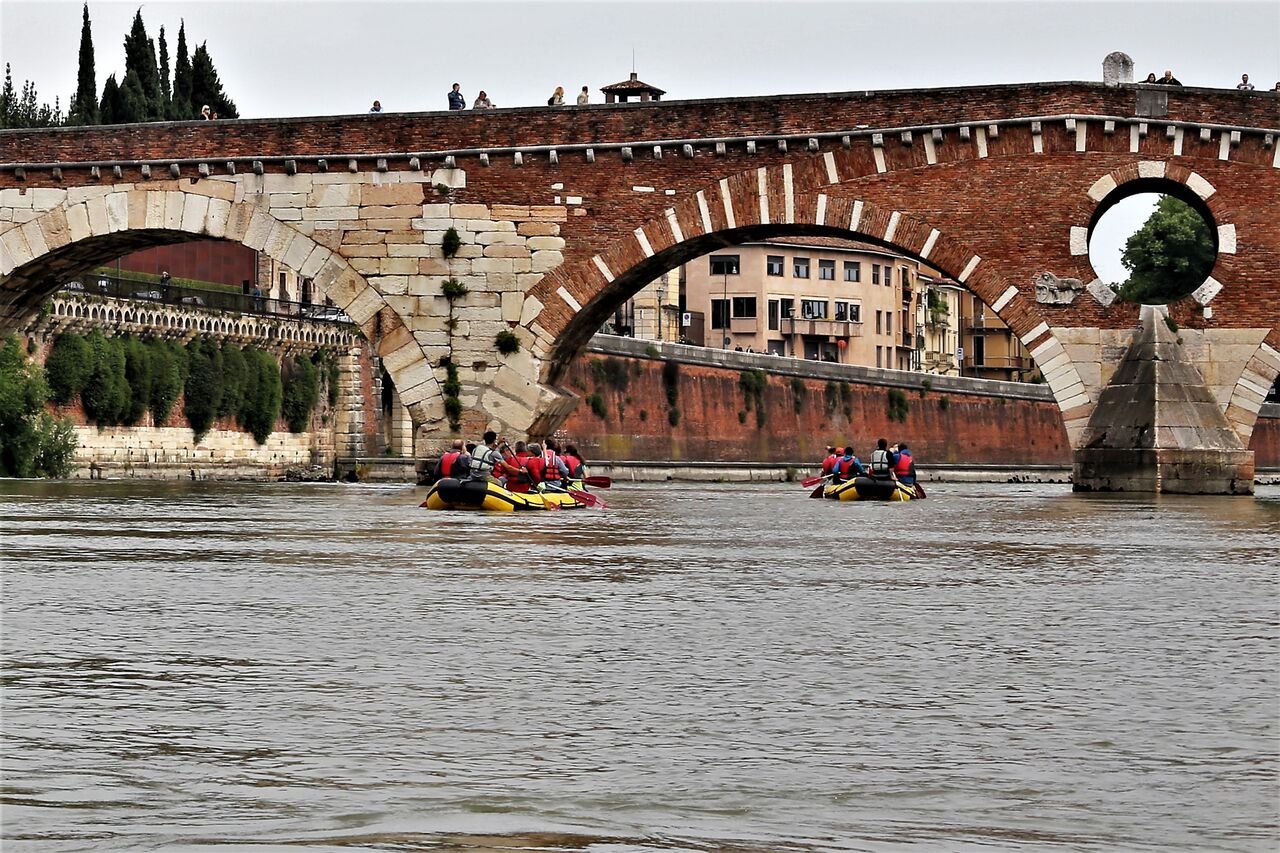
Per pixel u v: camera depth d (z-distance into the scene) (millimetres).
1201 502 57406
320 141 65750
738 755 15375
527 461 56938
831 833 12656
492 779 14445
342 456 130500
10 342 87688
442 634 22438
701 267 165875
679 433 119938
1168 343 60719
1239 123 59844
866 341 175000
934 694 18219
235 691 18266
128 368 103812
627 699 17891
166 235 68438
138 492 69062
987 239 61156
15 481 81250
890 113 61469
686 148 62750
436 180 64875
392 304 65375
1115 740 16000
